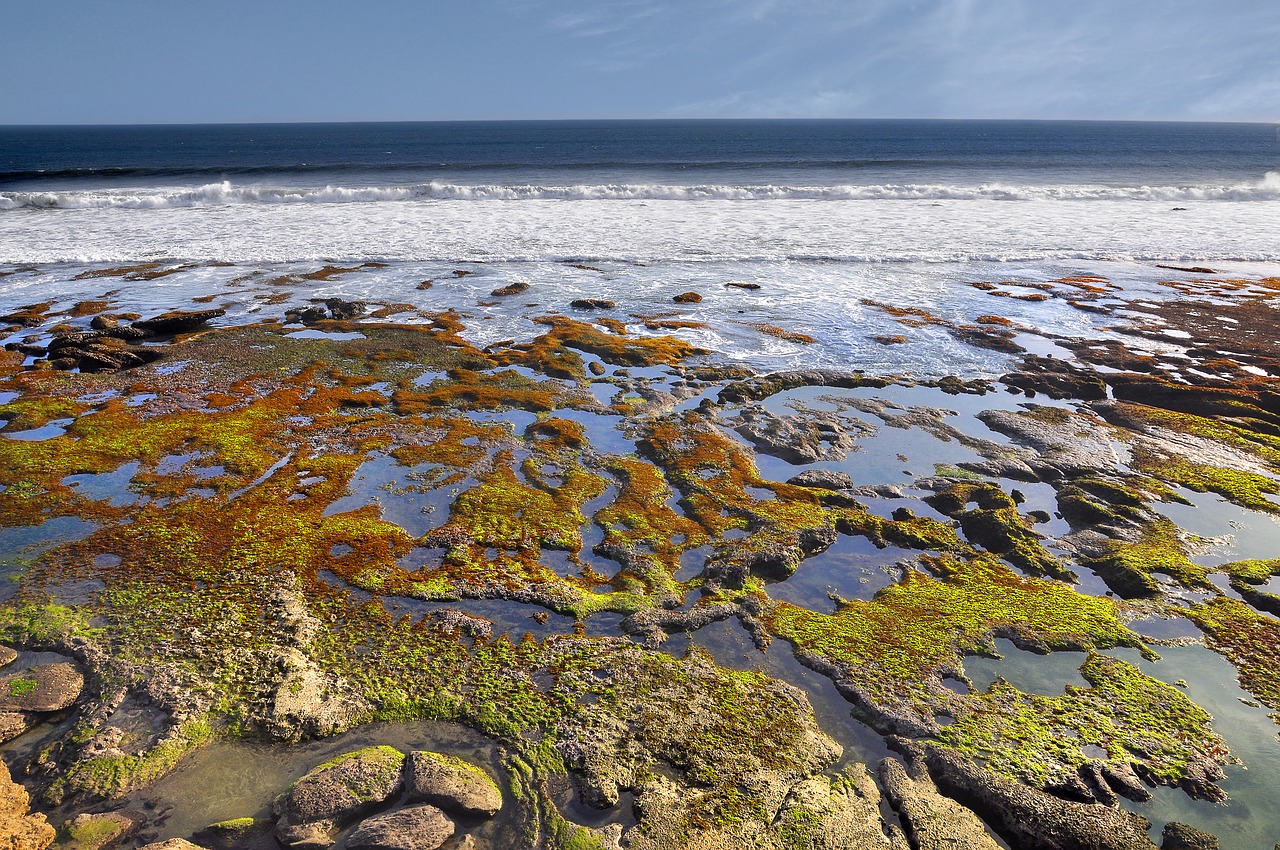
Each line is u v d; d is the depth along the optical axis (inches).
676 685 256.1
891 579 325.4
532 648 273.4
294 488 390.6
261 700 243.9
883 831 203.8
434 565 325.7
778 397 529.7
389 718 240.7
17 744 227.3
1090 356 605.3
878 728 242.5
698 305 745.6
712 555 337.1
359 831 198.1
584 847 196.7
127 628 277.3
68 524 350.9
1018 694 256.4
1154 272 882.8
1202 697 256.7
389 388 537.0
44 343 623.5
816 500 385.4
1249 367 581.6
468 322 690.8
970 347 632.4
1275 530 360.8
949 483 406.0
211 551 330.3
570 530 356.5
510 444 448.1
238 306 731.4
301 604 294.7
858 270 889.5
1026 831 204.8
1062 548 347.9
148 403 498.3
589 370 575.2
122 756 222.4
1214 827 208.1
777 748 230.4
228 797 212.4
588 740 230.7
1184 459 430.9
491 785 215.3
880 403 516.4
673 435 459.2
